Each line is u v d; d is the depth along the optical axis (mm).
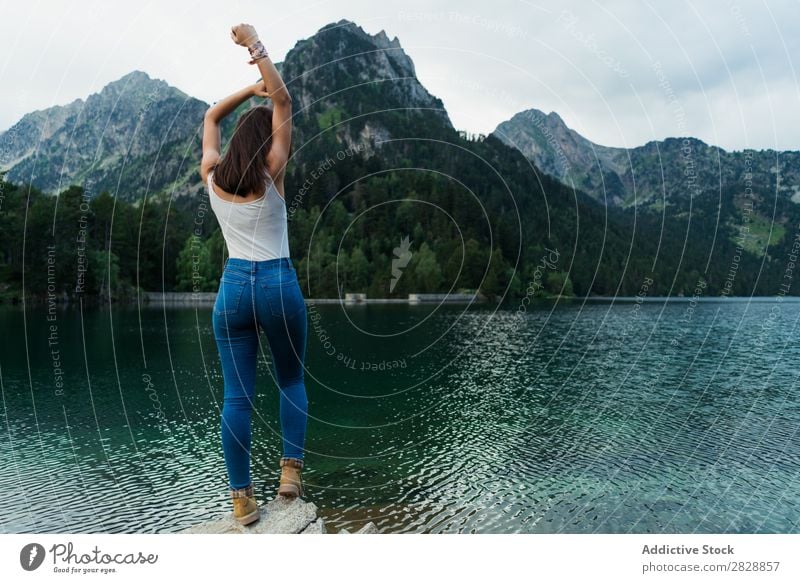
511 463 12031
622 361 29016
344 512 9336
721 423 16188
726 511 9562
